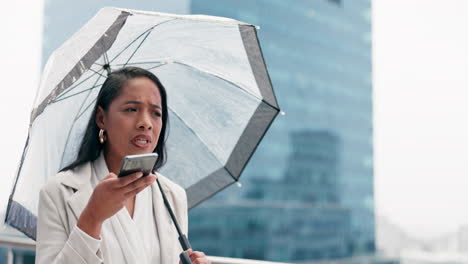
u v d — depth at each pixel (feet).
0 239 7.12
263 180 199.62
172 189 4.80
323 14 226.79
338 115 230.48
